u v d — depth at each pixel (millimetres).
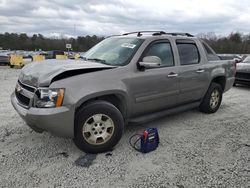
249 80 9695
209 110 5875
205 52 5605
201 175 3195
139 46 4254
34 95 3381
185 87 4969
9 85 9703
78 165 3377
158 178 3111
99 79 3639
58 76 3393
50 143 4031
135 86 4051
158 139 3939
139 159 3586
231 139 4410
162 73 4453
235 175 3211
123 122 3896
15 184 2918
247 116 5887
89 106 3559
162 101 4570
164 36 4707
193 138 4406
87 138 3629
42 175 3117
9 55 25375
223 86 6238
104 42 5035
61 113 3301
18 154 3637
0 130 4531
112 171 3250
